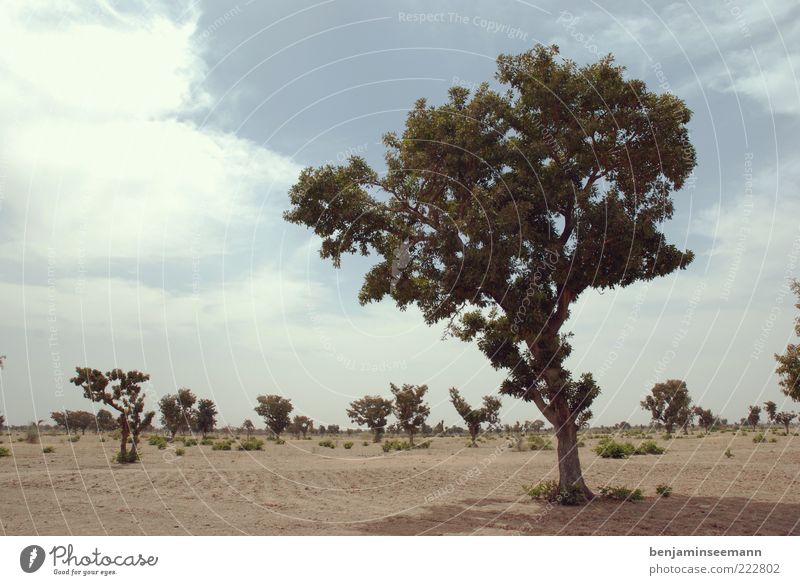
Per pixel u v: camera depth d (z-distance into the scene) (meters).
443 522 15.32
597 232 18.23
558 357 18.70
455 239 18.12
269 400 71.00
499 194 17.97
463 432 95.88
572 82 18.28
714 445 47.19
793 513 15.73
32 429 54.56
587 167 18.48
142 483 23.78
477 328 21.67
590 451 42.88
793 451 37.94
